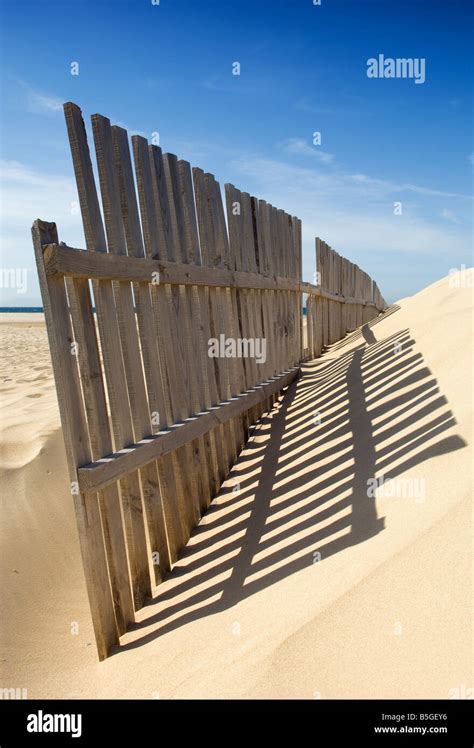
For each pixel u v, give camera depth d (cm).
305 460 383
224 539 333
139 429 294
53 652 267
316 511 301
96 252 253
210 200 396
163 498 325
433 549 208
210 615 253
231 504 379
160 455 303
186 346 354
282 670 189
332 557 243
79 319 252
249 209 479
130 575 292
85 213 252
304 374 648
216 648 221
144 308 302
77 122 246
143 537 297
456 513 219
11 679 246
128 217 285
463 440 267
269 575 262
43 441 467
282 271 593
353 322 1128
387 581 204
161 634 257
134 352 293
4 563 323
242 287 448
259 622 223
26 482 406
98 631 254
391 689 171
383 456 310
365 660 182
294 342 662
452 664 168
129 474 285
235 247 441
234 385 440
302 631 200
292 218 632
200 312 375
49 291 230
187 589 294
